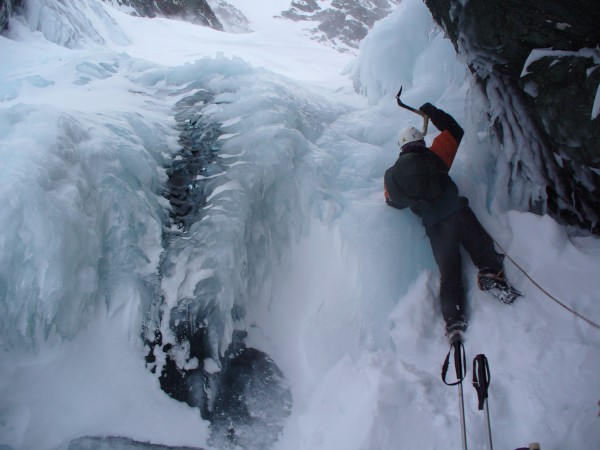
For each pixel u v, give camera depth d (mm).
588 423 2646
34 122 3248
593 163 3322
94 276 3080
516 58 3486
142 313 3166
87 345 3000
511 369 3096
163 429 2885
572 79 3182
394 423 2863
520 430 2811
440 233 3566
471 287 3570
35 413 2697
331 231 3832
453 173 4043
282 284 3742
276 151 3859
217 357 3207
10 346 2783
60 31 8188
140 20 13594
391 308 3531
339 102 5234
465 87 4887
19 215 2811
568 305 3320
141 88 4824
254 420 3053
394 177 3578
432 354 3324
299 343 3502
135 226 3342
